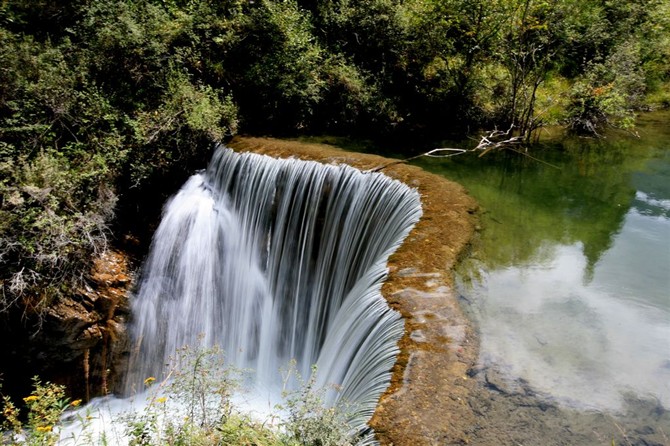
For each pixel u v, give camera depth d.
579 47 16.50
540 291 6.40
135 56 11.80
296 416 4.72
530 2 13.73
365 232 8.95
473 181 10.30
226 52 13.10
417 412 4.45
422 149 12.59
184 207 11.00
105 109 11.00
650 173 11.33
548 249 7.53
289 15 13.26
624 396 4.74
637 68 17.22
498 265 6.96
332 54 14.49
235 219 10.80
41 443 4.78
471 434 4.25
